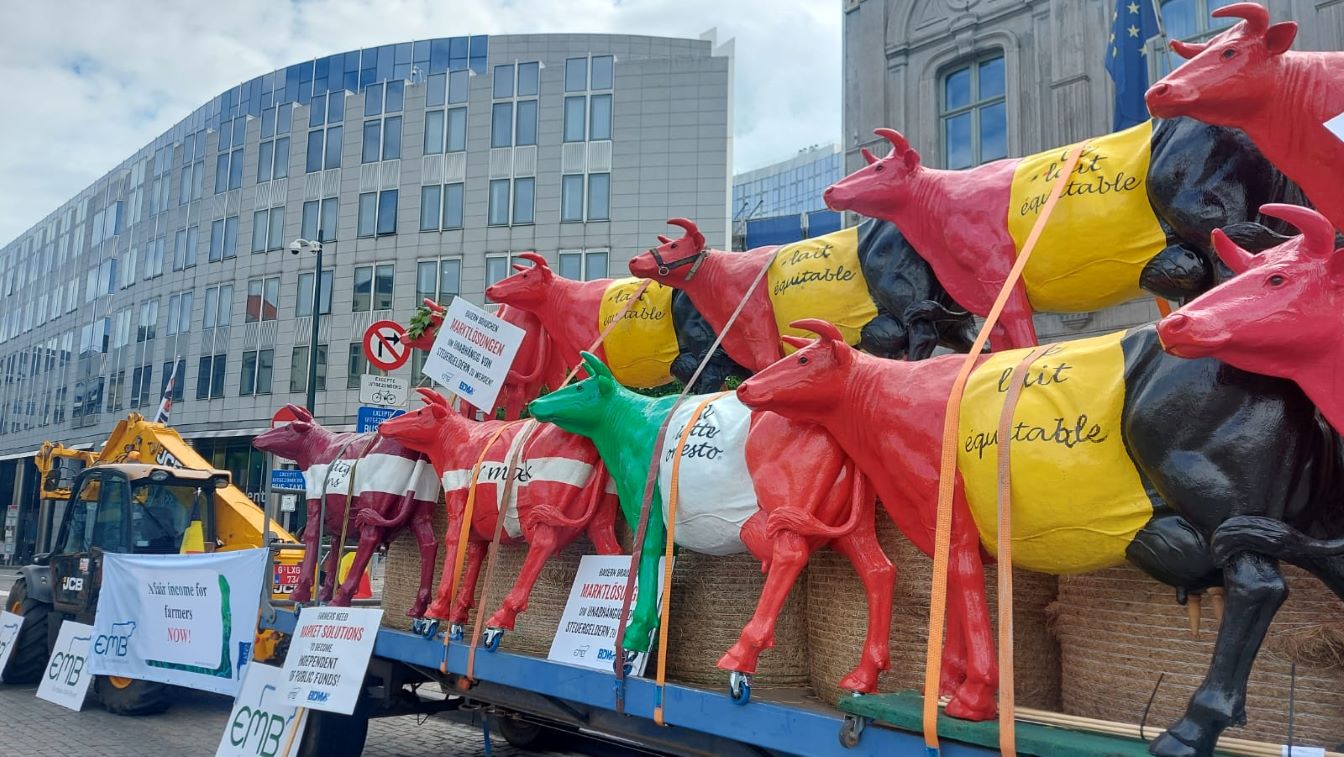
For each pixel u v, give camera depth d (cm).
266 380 2909
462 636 426
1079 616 259
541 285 561
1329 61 246
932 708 219
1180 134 299
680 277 467
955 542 243
